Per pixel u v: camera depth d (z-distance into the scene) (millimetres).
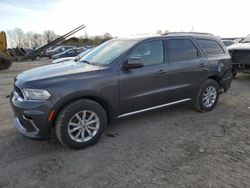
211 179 3225
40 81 3744
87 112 4027
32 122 3764
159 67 4746
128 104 4461
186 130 4762
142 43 4633
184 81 5156
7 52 18438
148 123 5078
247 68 8852
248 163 3594
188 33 5535
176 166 3529
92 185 3152
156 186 3104
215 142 4262
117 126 4934
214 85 5754
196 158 3738
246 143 4219
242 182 3158
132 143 4246
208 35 5883
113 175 3348
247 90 7934
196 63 5316
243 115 5566
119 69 4297
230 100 6766
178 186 3098
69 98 3795
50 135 3912
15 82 4137
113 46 4898
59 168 3523
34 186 3148
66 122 3832
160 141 4312
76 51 24781
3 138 4441
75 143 3955
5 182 3227
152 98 4730
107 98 4168
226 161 3650
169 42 5012
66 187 3123
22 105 3732
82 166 3568
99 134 4176
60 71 4129
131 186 3117
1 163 3658
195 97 5488
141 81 4516
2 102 6863
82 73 4023
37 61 26891
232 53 9109
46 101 3660
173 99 5090
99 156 3830
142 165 3572
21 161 3707
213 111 5824
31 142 4273
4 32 18000
